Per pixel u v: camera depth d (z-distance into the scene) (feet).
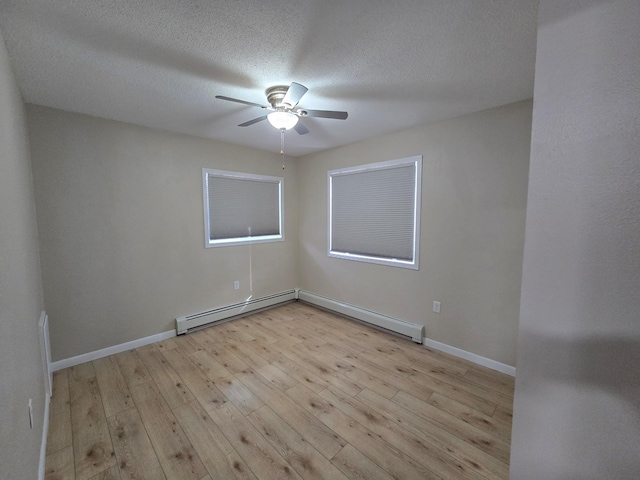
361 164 11.51
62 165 8.07
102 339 8.97
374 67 5.88
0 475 2.94
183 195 10.59
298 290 14.75
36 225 7.54
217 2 4.08
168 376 7.95
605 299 1.99
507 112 7.75
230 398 7.02
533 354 2.36
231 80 6.39
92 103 7.57
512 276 7.91
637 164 1.84
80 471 5.03
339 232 12.80
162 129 9.92
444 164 9.05
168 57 5.48
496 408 6.65
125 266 9.33
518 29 4.66
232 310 12.03
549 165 2.21
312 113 6.78
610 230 1.95
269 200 13.58
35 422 4.79
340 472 5.03
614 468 2.00
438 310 9.48
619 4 1.87
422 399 6.98
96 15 4.31
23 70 5.81
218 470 5.07
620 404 1.97
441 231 9.26
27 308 5.02
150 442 5.67
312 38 4.93
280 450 5.49
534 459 2.38
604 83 1.94
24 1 3.96
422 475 4.97
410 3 4.10
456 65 5.80
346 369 8.33
